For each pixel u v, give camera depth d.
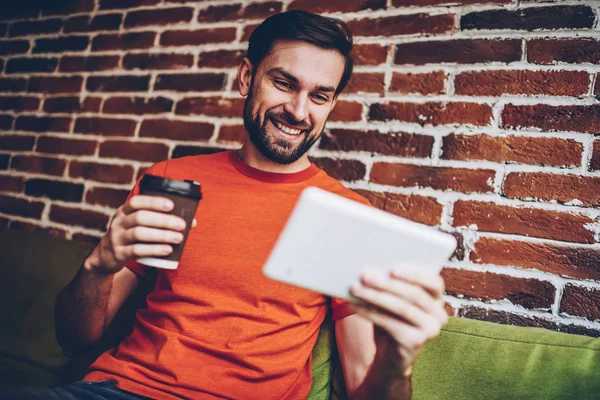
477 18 1.11
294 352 0.85
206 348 0.80
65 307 0.82
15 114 1.66
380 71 1.18
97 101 1.53
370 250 0.50
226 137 1.32
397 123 1.15
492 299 1.00
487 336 0.83
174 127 1.40
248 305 0.85
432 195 1.08
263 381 0.80
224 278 0.86
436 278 0.52
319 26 0.96
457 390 0.79
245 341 0.81
